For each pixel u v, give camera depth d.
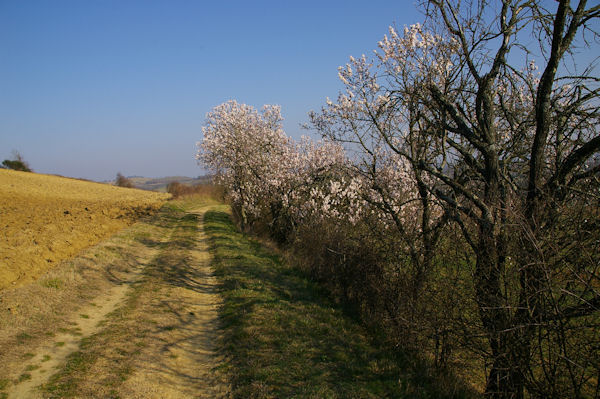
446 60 7.34
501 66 6.65
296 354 7.39
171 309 10.52
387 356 7.69
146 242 22.19
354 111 9.38
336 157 18.91
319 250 12.54
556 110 5.67
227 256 17.66
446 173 8.34
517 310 5.18
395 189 11.56
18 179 54.09
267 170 22.06
